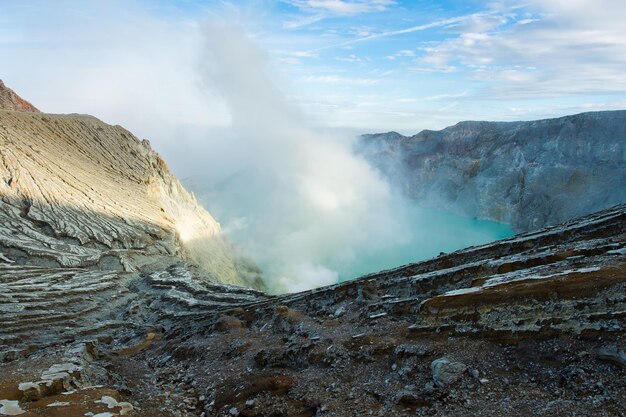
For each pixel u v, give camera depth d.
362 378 17.17
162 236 85.81
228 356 24.17
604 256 18.89
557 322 15.41
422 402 14.16
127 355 32.62
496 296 17.41
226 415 16.41
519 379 14.06
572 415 11.55
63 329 40.47
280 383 17.61
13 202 69.94
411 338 18.75
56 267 62.00
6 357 26.89
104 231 76.00
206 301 52.59
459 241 164.50
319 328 24.25
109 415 14.31
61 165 86.56
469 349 16.28
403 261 168.88
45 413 14.11
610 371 12.88
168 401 18.28
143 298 57.06
